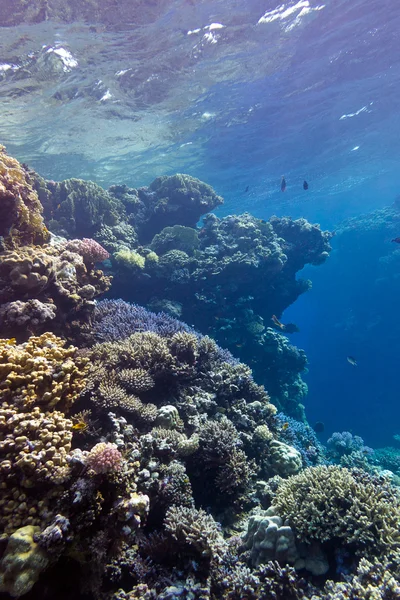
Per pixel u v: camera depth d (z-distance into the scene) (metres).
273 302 17.50
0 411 3.38
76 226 12.27
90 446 4.56
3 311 5.18
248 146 21.50
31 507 3.04
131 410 5.08
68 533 2.99
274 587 3.54
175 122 17.08
